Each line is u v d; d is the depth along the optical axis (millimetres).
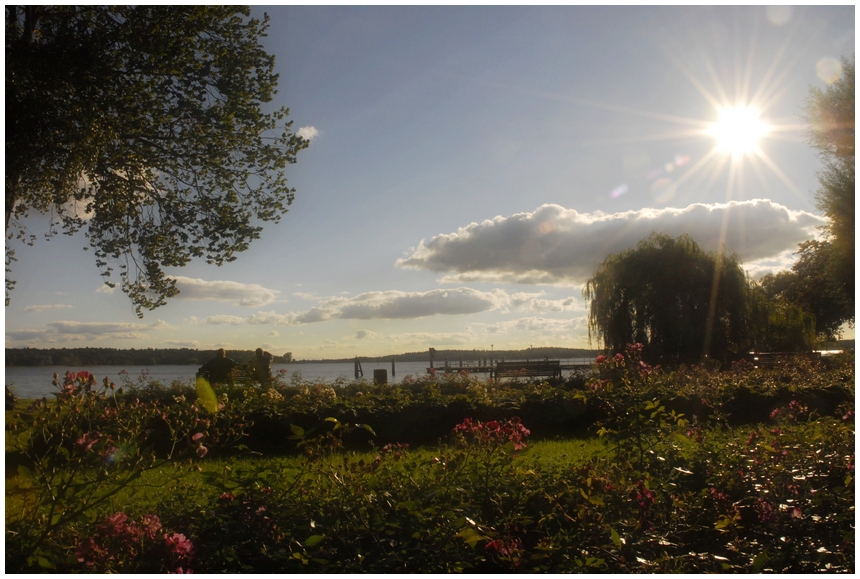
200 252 14094
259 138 13609
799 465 5031
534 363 25203
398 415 10000
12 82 9742
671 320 24312
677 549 3848
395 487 4043
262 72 13156
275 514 3678
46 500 3377
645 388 5512
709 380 13352
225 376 12148
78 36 10727
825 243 36750
